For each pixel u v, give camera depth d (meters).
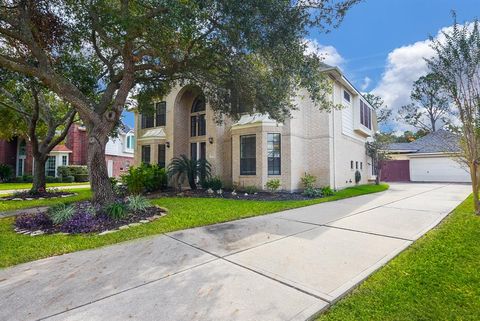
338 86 14.98
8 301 2.95
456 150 10.55
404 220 6.73
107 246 4.88
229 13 5.83
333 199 10.62
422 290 3.10
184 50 7.73
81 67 9.68
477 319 2.55
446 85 7.11
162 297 3.01
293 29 6.15
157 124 17.11
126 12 6.32
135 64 8.22
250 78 7.89
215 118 11.58
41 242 5.05
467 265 3.76
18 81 9.71
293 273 3.64
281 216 7.46
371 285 3.27
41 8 7.03
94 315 2.66
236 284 3.32
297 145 13.30
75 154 25.75
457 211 7.69
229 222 6.75
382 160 20.23
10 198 11.35
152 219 6.77
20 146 26.94
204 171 13.57
